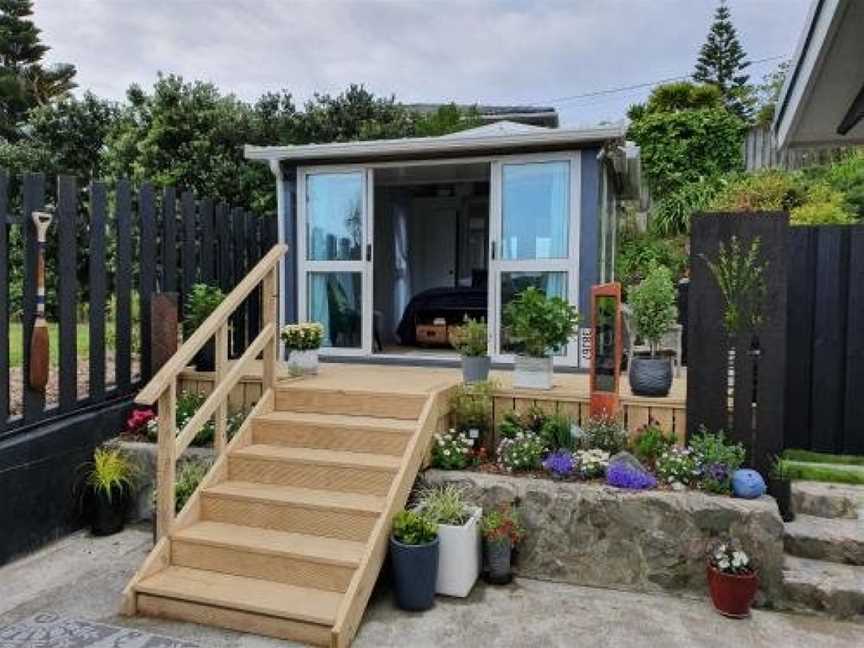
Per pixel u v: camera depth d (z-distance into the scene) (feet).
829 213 27.20
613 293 14.25
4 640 10.40
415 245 29.60
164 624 11.06
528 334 15.56
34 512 13.94
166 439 12.23
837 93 14.20
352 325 21.65
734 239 13.39
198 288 18.48
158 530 12.37
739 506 11.80
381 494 13.00
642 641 10.47
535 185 19.62
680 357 20.51
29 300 14.01
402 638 10.54
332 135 41.88
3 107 65.72
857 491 13.87
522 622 11.07
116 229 16.80
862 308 15.90
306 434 14.42
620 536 12.32
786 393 16.52
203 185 37.37
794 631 10.83
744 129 41.16
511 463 13.67
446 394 15.20
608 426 14.03
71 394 15.26
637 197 32.99
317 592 11.24
